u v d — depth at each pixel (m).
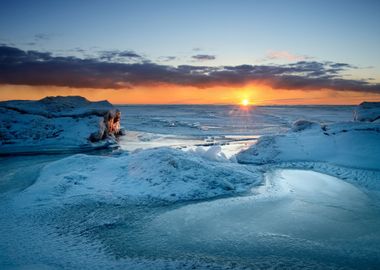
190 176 16.39
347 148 24.05
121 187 15.84
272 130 53.25
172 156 17.97
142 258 9.10
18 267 8.54
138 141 39.50
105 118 41.25
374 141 24.03
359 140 24.50
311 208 13.40
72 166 19.55
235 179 17.09
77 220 12.05
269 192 15.62
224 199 14.59
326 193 15.59
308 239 10.35
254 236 10.61
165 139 40.97
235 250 9.59
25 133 36.38
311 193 15.58
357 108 38.56
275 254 9.33
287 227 11.37
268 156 24.31
